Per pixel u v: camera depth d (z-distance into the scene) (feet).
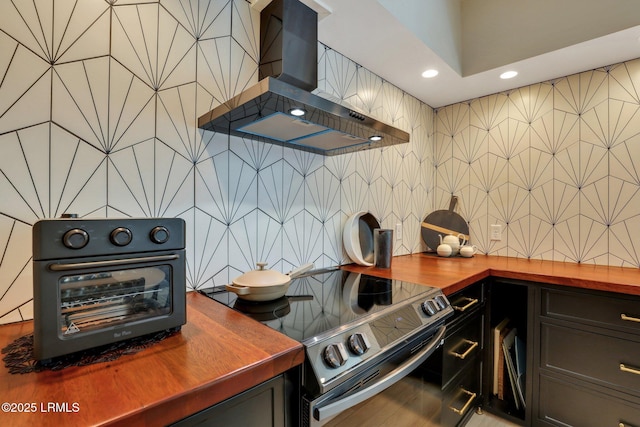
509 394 5.69
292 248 4.69
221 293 3.58
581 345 4.62
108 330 2.01
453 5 6.02
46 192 2.66
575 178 6.07
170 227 2.28
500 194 7.02
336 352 2.40
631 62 5.49
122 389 1.63
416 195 7.45
